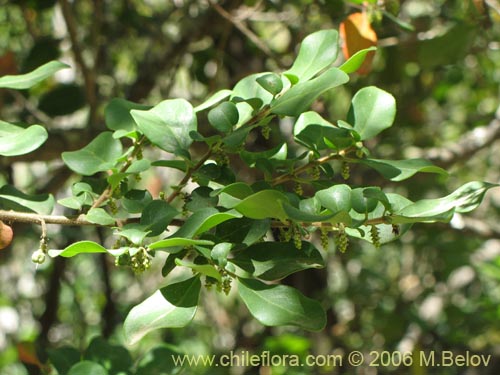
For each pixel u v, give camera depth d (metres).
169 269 0.33
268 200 0.30
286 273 0.33
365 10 0.53
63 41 0.79
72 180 0.82
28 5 0.76
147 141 0.37
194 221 0.32
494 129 0.78
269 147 0.74
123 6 0.82
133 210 0.36
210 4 0.69
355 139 0.35
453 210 0.32
